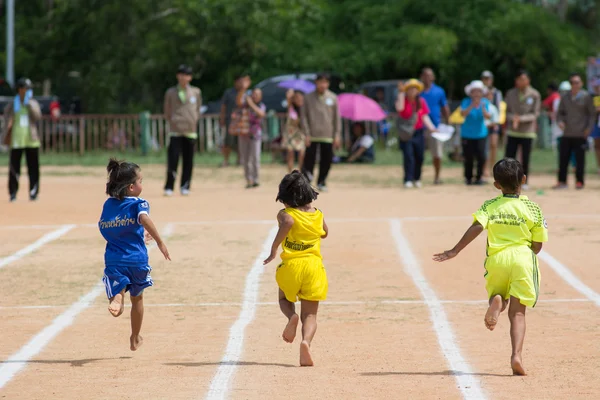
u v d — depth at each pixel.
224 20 90.94
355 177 56.22
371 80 98.69
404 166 48.78
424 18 98.38
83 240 32.34
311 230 17.27
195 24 91.44
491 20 95.75
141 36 93.25
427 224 34.81
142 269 17.48
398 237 32.06
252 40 92.19
